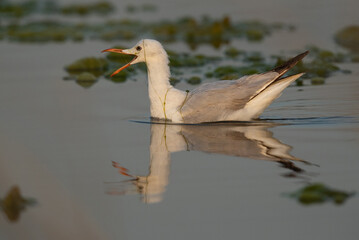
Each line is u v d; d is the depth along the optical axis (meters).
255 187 10.12
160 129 13.47
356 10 27.50
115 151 12.20
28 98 16.39
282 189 9.98
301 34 24.25
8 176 10.83
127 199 9.98
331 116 13.79
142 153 12.02
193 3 32.31
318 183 9.94
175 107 13.99
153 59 14.13
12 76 19.08
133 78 19.06
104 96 16.64
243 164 11.16
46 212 9.55
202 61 20.72
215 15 28.89
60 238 8.43
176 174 10.88
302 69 18.61
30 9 32.53
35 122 14.23
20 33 26.33
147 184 10.56
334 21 25.84
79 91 17.23
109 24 27.61
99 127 13.77
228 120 13.58
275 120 13.66
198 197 9.89
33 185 10.66
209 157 11.58
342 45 22.17
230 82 13.95
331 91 16.05
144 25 26.94
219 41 24.59
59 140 12.92
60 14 31.33
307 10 28.56
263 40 23.98
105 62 20.73
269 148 11.88
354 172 10.44
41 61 21.28
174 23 27.20
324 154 11.35
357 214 9.00
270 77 13.46
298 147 11.81
